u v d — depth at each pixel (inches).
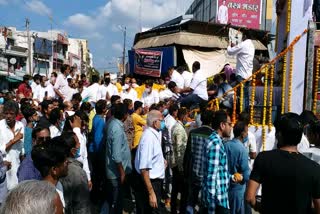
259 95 317.1
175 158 262.8
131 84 478.3
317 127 165.9
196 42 541.6
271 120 305.7
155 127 225.3
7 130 222.4
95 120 270.7
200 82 368.2
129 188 299.0
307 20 299.4
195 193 208.5
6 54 1846.7
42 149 131.3
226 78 442.9
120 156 229.0
